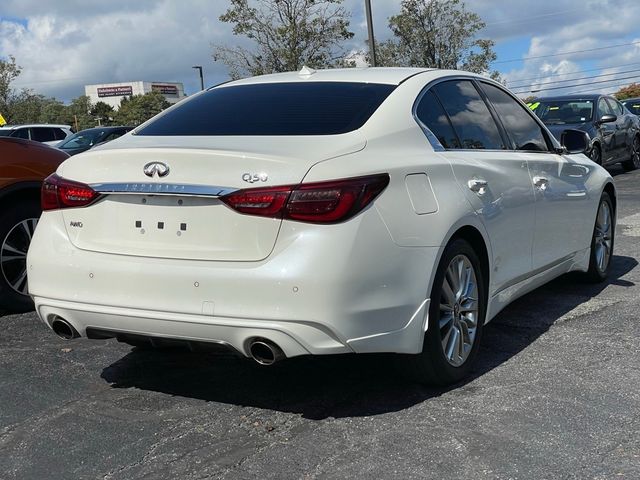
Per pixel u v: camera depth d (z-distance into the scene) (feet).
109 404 12.63
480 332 13.70
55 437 11.35
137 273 11.36
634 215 32.58
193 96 14.94
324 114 12.51
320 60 83.30
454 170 12.89
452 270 12.75
